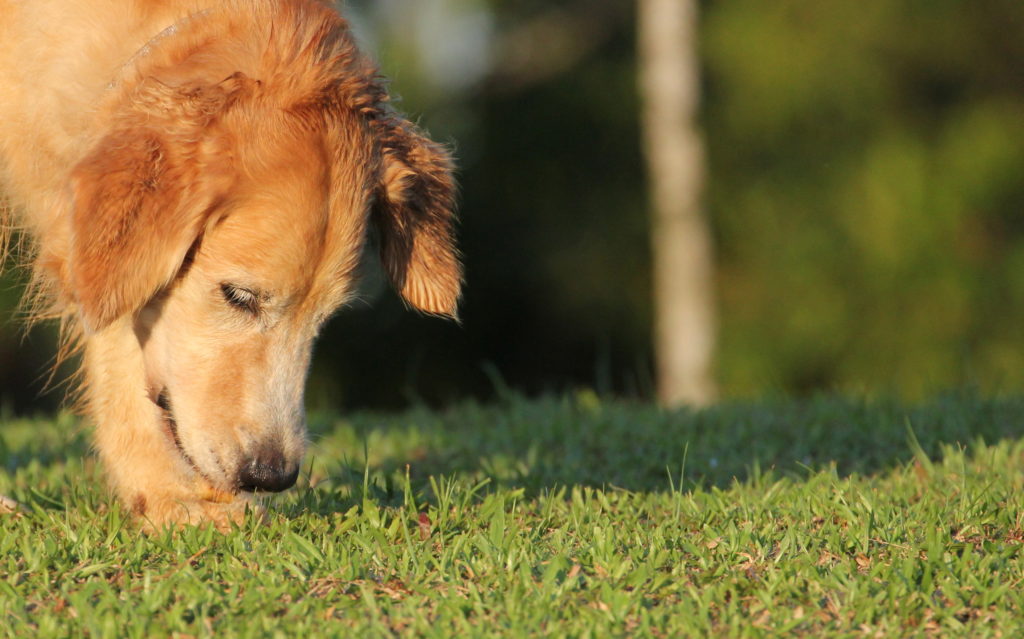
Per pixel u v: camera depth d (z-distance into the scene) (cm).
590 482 846
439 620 545
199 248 668
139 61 680
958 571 603
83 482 796
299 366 703
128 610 544
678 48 2455
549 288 3170
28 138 730
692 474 874
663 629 545
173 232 639
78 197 626
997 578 595
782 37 2952
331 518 691
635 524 693
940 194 2930
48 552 618
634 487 826
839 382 2898
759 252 2978
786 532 660
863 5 2988
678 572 609
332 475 862
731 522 668
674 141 2478
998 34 3048
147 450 705
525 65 2997
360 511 709
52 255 698
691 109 2477
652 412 1121
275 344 692
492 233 3198
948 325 2870
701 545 652
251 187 660
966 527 676
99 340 714
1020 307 2903
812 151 3017
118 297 628
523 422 1088
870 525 658
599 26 2966
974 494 731
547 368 3228
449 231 795
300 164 668
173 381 688
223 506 694
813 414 1069
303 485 789
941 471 835
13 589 571
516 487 816
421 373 3241
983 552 642
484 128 3170
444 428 1140
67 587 579
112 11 703
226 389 682
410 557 617
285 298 681
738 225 2991
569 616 553
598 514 705
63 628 529
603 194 3162
